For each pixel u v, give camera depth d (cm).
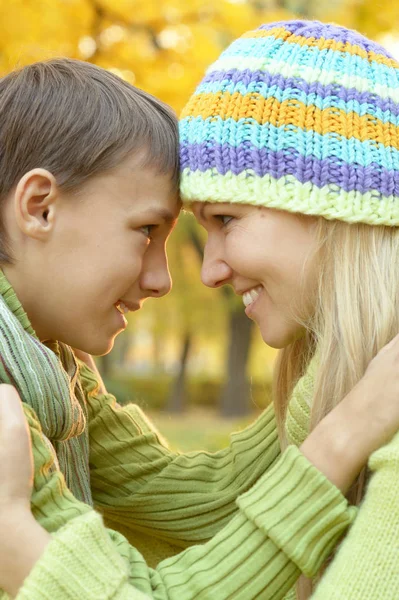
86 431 153
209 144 135
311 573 111
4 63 289
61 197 131
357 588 104
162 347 2097
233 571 111
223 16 313
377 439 116
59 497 113
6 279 129
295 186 130
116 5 300
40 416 118
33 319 135
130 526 162
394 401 117
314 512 111
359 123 132
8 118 134
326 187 130
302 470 113
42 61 144
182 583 112
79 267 132
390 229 133
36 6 288
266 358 1593
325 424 118
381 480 110
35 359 119
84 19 297
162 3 306
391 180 131
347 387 130
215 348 2195
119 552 115
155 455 161
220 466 163
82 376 164
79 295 133
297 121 131
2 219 132
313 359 141
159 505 157
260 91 134
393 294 131
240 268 136
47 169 131
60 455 138
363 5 348
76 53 300
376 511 108
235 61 139
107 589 102
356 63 135
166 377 1812
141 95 145
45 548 102
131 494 158
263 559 111
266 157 132
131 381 1670
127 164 134
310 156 131
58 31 292
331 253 133
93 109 135
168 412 1539
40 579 99
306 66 134
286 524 111
